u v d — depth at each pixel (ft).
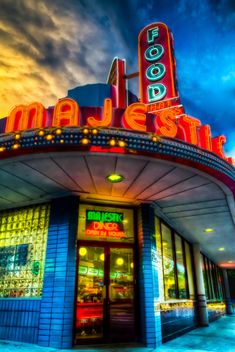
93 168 18.40
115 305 22.00
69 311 19.66
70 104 16.80
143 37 32.65
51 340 19.12
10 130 17.21
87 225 23.43
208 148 19.01
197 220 30.30
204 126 19.56
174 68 29.76
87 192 22.47
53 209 23.31
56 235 22.21
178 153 17.35
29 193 22.66
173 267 30.86
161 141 16.92
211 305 48.24
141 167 18.24
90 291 21.76
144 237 23.71
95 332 20.79
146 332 20.89
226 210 26.86
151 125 17.26
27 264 22.95
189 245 41.81
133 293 22.86
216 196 23.18
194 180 20.12
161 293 24.93
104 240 23.57
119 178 19.88
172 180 20.12
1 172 18.95
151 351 19.20
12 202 24.57
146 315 21.34
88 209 23.99
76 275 21.62
